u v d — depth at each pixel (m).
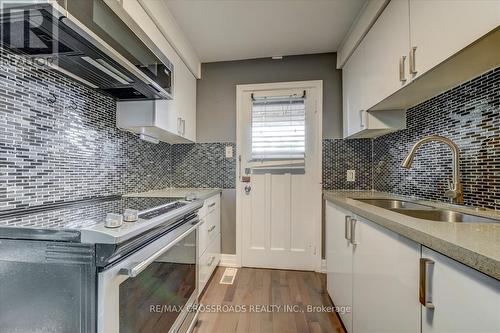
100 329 0.79
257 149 2.83
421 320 0.80
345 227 1.60
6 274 0.83
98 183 1.71
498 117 1.17
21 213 1.10
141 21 1.63
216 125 2.88
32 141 1.23
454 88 1.46
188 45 2.46
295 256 2.76
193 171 2.89
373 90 1.85
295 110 2.78
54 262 0.81
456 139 1.45
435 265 0.74
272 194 2.80
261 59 2.83
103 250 0.79
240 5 1.93
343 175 2.68
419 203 1.57
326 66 2.72
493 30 0.86
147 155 2.39
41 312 0.82
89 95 1.62
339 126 2.69
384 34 1.67
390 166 2.27
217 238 2.70
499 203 1.18
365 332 1.27
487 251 0.57
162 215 1.14
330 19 2.11
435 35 1.16
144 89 1.62
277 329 1.70
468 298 0.61
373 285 1.18
